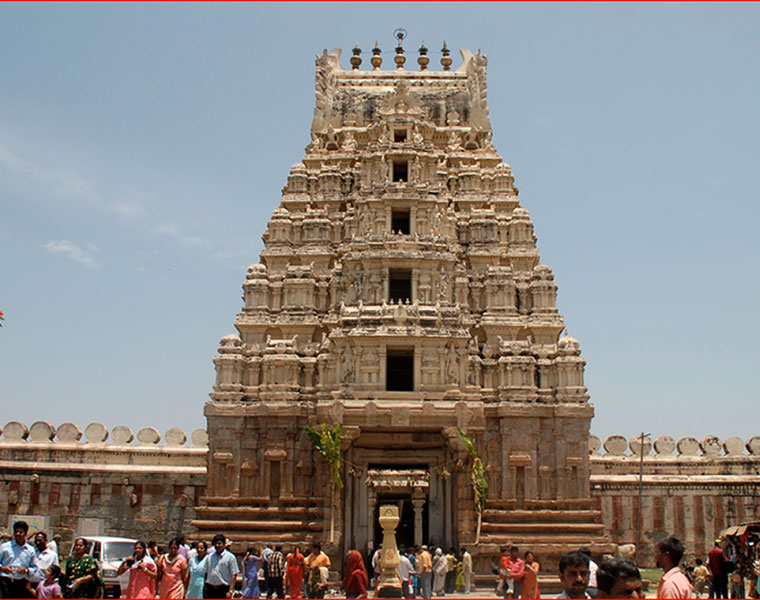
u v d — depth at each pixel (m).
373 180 57.69
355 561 28.33
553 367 53.91
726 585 35.38
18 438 59.81
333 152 61.59
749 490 57.47
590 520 50.66
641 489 55.25
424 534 51.72
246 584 32.06
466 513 48.34
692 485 57.59
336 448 47.94
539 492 51.41
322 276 57.06
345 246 57.22
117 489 56.69
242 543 49.38
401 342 51.75
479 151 62.41
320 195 59.50
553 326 55.19
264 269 57.28
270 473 52.34
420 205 56.03
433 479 50.97
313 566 37.28
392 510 40.44
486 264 57.53
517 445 51.84
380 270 54.34
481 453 50.88
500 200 59.81
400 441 50.41
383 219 55.91
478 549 47.81
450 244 56.31
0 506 56.69
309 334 55.53
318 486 51.34
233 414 52.81
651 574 53.00
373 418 48.53
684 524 57.03
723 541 46.62
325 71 65.12
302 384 54.34
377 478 49.75
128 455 58.75
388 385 55.44
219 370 53.84
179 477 56.53
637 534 55.59
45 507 56.69
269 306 56.78
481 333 55.81
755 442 60.41
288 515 51.06
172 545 25.52
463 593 45.25
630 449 60.38
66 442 59.69
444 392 51.12
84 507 56.56
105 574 38.34
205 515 51.53
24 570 23.77
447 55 69.56
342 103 64.88
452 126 63.53
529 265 58.09
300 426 52.88
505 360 53.25
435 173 57.94
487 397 53.47
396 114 58.72
